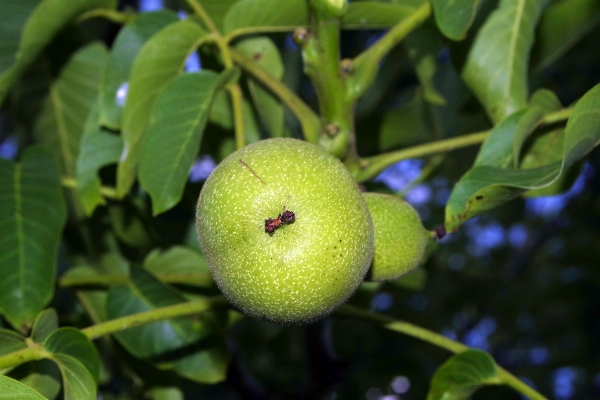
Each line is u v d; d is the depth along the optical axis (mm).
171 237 427
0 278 367
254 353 708
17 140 454
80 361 341
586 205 898
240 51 410
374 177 384
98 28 475
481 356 366
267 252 319
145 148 371
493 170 351
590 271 820
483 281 1040
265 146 331
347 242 322
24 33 380
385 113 476
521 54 391
